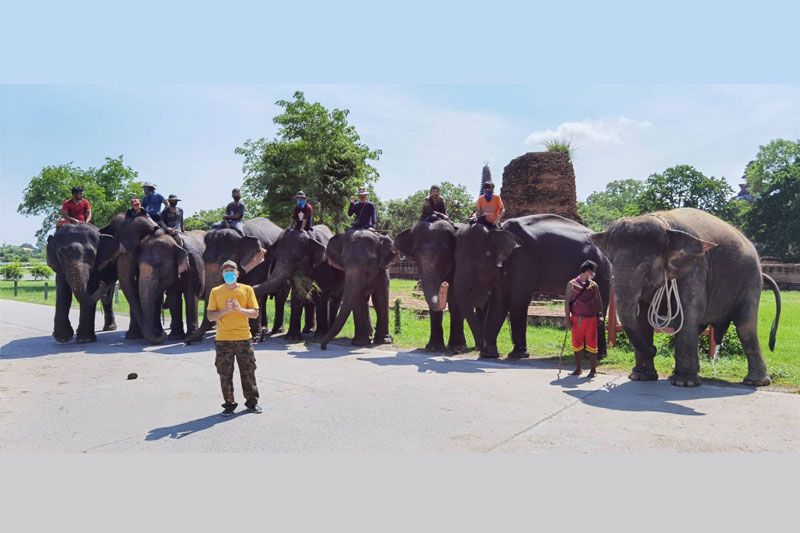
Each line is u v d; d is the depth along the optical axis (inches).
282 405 256.2
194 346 438.6
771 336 338.3
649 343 322.0
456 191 2349.9
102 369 344.5
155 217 497.0
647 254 293.1
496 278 396.5
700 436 207.6
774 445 197.6
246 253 461.7
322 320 510.0
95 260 463.2
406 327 588.4
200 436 212.4
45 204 1553.9
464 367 349.1
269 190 1123.9
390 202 2442.2
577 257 397.1
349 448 198.2
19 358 385.1
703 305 296.2
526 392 279.3
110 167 1633.9
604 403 256.5
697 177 2372.0
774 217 2185.0
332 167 1179.9
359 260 426.3
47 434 215.8
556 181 894.4
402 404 256.4
